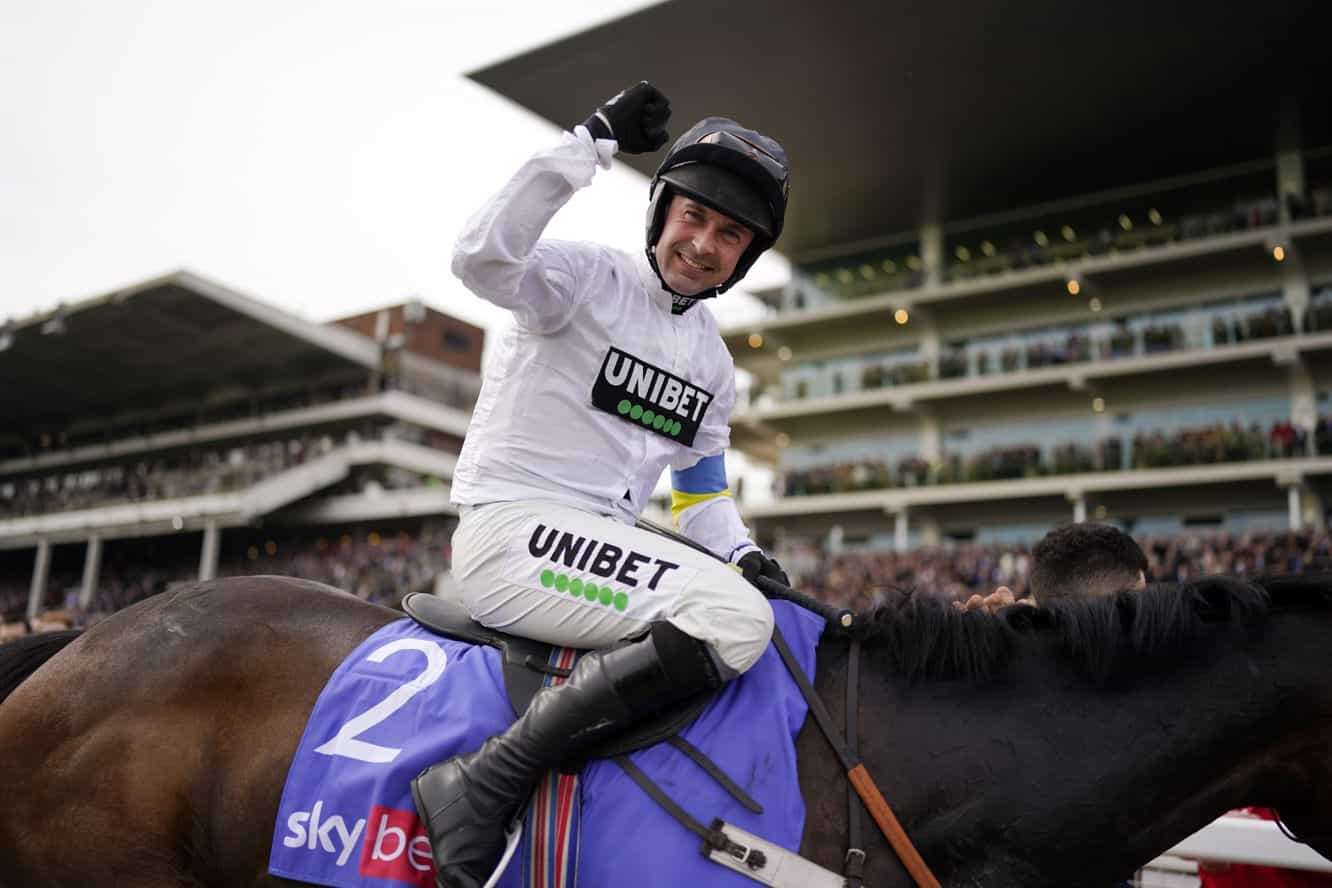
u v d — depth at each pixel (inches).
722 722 73.2
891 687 77.3
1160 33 856.9
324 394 1530.5
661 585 74.3
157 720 80.9
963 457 1119.6
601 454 83.0
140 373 1609.3
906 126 1023.0
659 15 885.8
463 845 68.6
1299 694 72.6
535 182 73.4
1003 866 71.6
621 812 70.2
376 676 79.0
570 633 76.9
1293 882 106.0
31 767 81.4
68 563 1640.0
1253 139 1019.3
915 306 1159.0
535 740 69.8
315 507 1358.3
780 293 1422.2
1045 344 1087.0
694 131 81.5
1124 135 1020.5
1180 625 74.0
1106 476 975.0
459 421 1515.7
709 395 87.7
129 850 79.3
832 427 1216.2
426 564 1090.7
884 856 70.9
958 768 73.1
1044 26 858.1
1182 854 96.0
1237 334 979.9
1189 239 1045.8
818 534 1170.6
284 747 78.2
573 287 79.7
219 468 1472.7
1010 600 93.4
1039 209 1163.9
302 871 73.6
